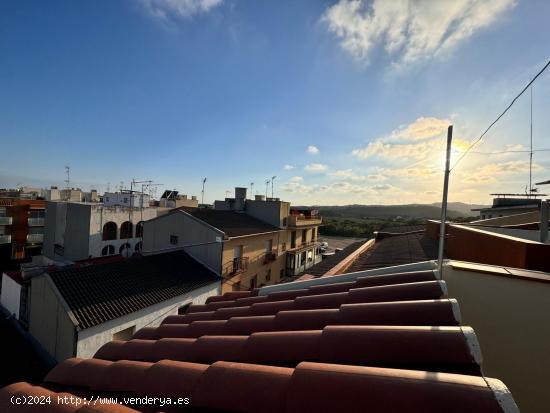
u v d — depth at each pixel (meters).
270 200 27.31
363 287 4.00
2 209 33.22
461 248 6.42
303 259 28.19
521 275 2.86
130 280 13.07
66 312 9.83
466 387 1.50
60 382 3.46
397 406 1.51
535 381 2.71
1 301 15.92
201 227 17.34
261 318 3.77
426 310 2.56
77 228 23.89
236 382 2.15
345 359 2.21
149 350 3.85
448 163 3.05
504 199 23.25
